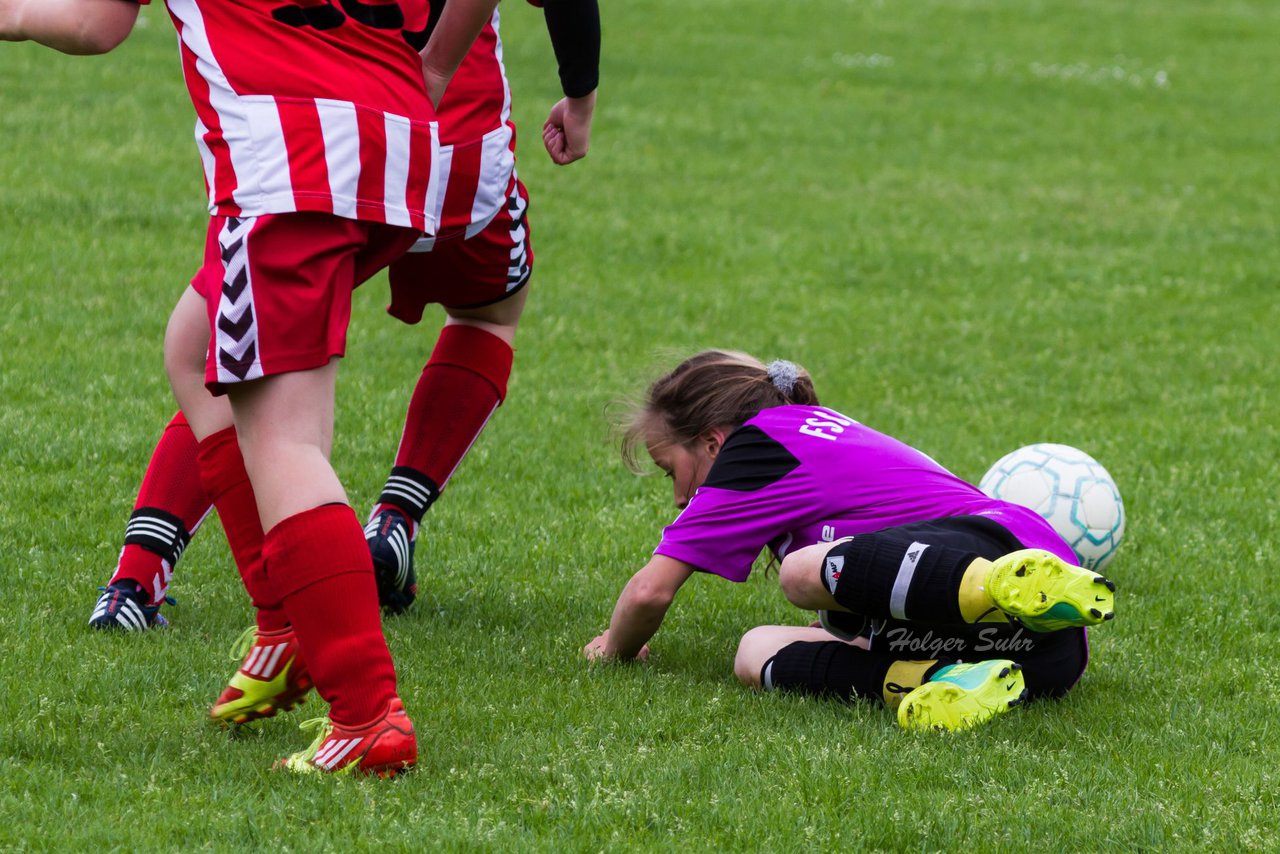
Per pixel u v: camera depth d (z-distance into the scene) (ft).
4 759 34.55
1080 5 333.62
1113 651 49.90
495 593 54.24
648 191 162.30
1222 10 338.34
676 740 39.47
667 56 251.60
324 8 35.04
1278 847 32.76
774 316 115.34
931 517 44.65
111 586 47.50
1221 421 90.07
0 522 57.67
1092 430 86.99
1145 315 122.21
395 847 30.60
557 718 39.91
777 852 31.60
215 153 34.55
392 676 34.40
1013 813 34.17
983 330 114.32
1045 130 216.54
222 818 31.45
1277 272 140.15
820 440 45.42
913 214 160.04
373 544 49.24
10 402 76.48
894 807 34.14
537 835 32.04
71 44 35.86
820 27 291.79
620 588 55.83
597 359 98.48
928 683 40.83
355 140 34.35
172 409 77.77
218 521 59.16
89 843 30.01
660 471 73.51
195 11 34.88
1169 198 175.73
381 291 114.01
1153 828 33.37
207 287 34.96
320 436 34.55
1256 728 41.93
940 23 305.32
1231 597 57.16
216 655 44.19
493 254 48.55
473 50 45.09
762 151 189.78
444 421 50.93
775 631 47.21
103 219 127.13
